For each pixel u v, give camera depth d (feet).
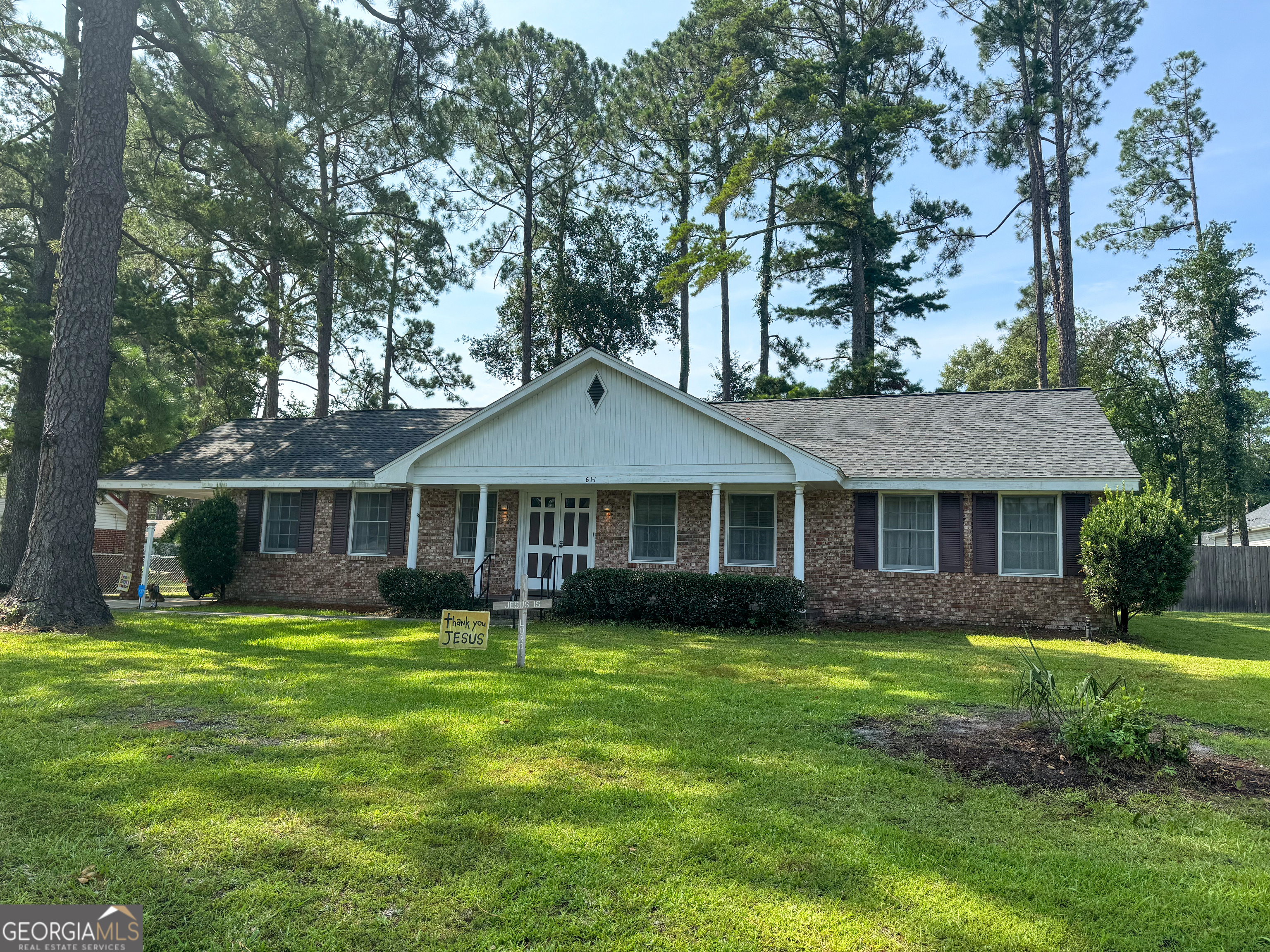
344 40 71.97
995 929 11.65
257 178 69.10
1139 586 44.32
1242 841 15.02
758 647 39.22
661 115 108.17
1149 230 115.24
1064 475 47.96
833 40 100.12
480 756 19.10
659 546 59.06
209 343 74.79
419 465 57.93
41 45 63.46
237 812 15.24
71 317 43.06
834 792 17.17
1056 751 20.15
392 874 12.87
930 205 97.14
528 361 114.01
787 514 55.67
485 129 108.17
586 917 11.74
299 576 65.41
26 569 41.57
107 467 87.30
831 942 11.21
